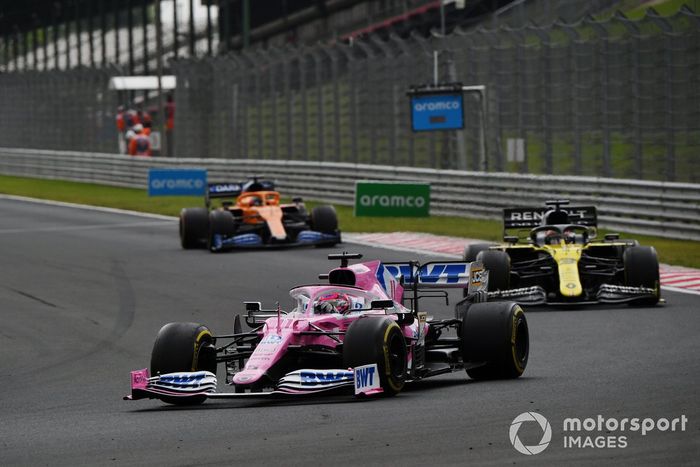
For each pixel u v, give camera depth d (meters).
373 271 44.59
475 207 116.81
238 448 31.66
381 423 34.66
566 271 64.12
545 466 28.47
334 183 139.25
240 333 45.09
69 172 197.75
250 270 84.56
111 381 48.88
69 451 32.47
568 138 117.19
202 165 163.62
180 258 93.69
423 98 127.88
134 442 33.34
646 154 122.81
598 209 103.00
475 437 32.06
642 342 52.44
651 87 108.38
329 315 42.38
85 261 93.88
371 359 38.81
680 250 88.25
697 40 104.94
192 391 39.09
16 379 50.38
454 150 135.38
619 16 110.75
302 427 34.50
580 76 121.50
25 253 100.94
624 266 63.78
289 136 155.75
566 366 46.84
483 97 125.19
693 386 40.44
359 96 142.38
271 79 159.38
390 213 117.31
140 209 144.75
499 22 181.38
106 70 196.25
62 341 60.03
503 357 42.84
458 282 46.53
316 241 96.69
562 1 180.75
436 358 45.06
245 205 100.19
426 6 194.50
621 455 29.38
